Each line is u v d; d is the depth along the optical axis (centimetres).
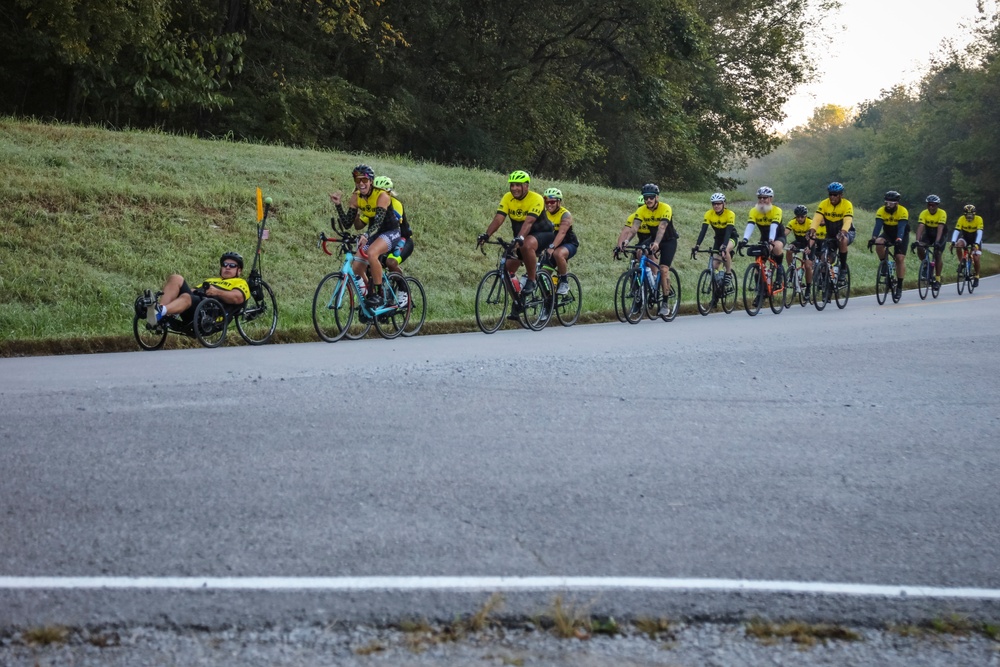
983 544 435
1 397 703
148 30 2586
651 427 647
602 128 5216
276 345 1115
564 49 4459
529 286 1317
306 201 1980
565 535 430
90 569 380
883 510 481
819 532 445
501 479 514
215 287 1103
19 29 2831
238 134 3309
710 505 480
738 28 5638
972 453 603
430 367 870
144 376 807
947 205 8638
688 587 373
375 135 4075
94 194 1697
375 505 466
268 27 3575
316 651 318
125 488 484
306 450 562
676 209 3103
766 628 342
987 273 3055
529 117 4322
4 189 1608
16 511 447
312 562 391
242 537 418
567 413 683
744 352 1036
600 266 2119
